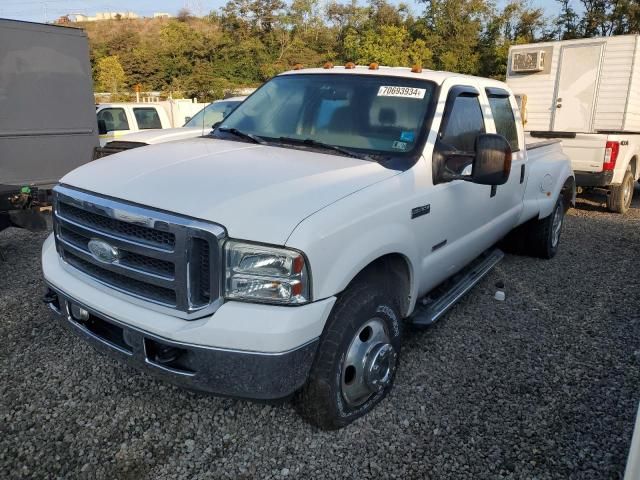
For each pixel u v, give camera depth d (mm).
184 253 2564
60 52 8906
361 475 2830
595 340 4398
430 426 3219
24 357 3869
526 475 2857
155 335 2639
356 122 3850
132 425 3168
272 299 2572
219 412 3301
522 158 5340
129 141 7688
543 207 5953
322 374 2855
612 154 9141
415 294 3625
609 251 7098
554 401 3508
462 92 4199
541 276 5977
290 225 2600
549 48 11734
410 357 4008
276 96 4344
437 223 3729
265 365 2537
